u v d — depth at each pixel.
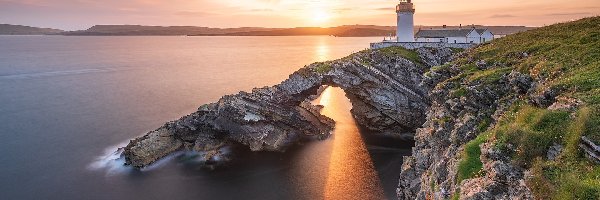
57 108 93.50
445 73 50.12
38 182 52.94
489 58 46.62
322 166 57.56
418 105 69.31
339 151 63.59
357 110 78.44
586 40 41.28
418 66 72.38
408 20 89.31
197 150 62.78
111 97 107.38
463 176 24.27
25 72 160.38
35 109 92.25
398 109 69.88
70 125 79.00
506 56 45.56
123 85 128.38
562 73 31.92
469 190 21.42
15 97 106.19
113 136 72.00
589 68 30.78
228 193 49.78
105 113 88.94
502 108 30.97
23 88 121.00
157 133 62.94
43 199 48.50
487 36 82.75
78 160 60.31
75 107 94.69
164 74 157.12
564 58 36.34
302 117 71.25
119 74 157.12
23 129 76.19
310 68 75.00
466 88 36.44
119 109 92.88
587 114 21.92
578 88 26.83
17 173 55.81
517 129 23.31
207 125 64.81
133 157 58.03
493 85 35.56
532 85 32.84
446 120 35.84
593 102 23.69
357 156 61.22
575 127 21.61
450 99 37.41
